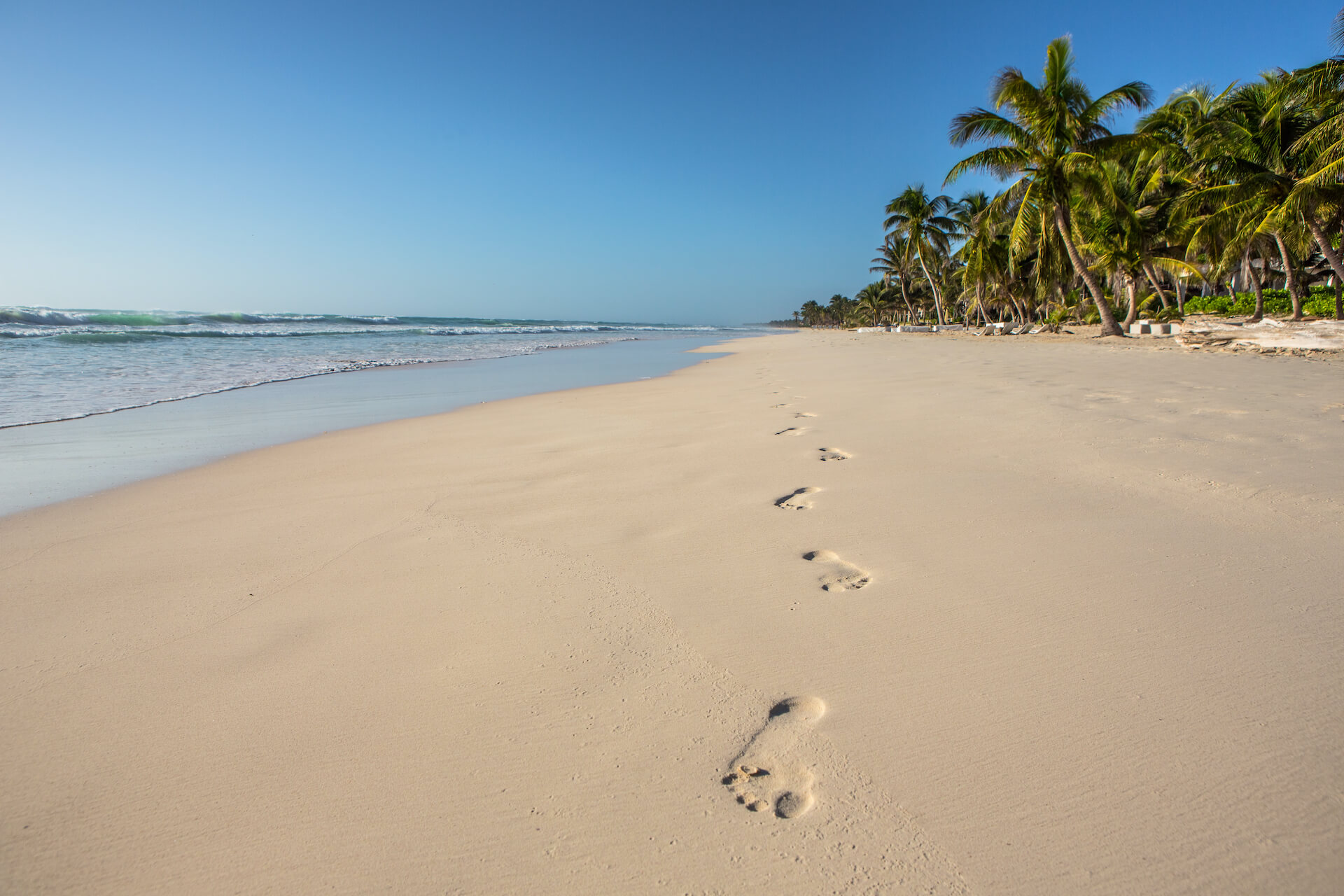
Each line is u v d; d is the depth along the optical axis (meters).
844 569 2.63
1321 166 15.42
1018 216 19.92
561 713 1.78
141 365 13.29
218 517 3.66
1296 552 2.56
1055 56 19.05
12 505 3.96
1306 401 5.86
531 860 1.34
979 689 1.80
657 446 5.16
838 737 1.63
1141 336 18.55
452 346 24.45
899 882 1.24
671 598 2.43
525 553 2.93
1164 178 23.02
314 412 7.90
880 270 56.69
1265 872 1.22
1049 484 3.57
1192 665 1.86
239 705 1.87
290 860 1.36
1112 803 1.39
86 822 1.47
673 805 1.45
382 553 3.01
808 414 6.38
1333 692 1.70
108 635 2.30
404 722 1.77
